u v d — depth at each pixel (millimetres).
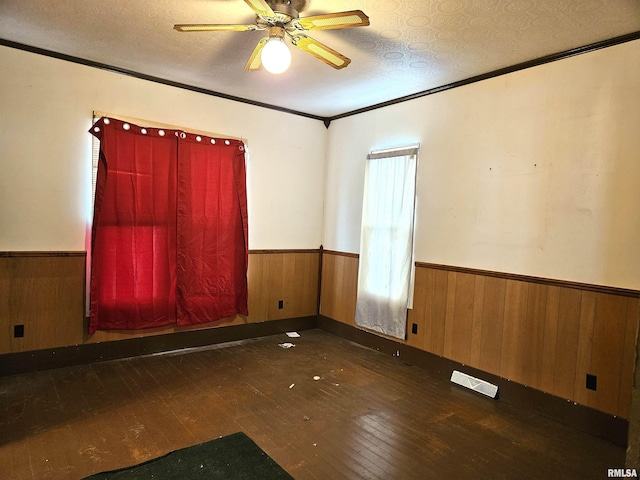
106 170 3564
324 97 4227
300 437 2523
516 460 2383
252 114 4457
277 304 4801
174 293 3990
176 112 3957
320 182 5094
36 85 3299
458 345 3535
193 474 2100
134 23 2775
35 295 3354
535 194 3068
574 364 2818
